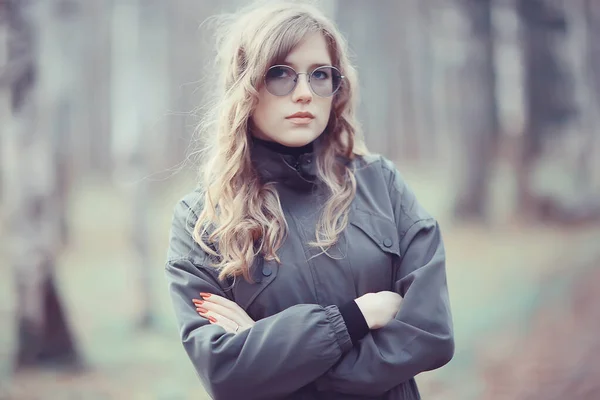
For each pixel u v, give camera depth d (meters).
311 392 2.07
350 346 2.00
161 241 12.90
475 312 8.47
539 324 7.60
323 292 2.08
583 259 10.00
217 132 2.21
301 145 2.13
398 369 2.00
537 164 13.98
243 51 2.15
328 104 2.14
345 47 2.22
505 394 6.03
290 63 2.09
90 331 9.07
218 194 2.13
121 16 10.02
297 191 2.19
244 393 1.97
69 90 12.76
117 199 18.48
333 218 2.12
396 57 22.59
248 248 2.08
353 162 2.28
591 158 13.97
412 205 2.24
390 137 25.59
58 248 12.62
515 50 14.38
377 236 2.14
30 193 7.64
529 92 14.26
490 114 14.38
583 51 14.26
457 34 14.84
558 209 13.11
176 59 15.30
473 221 13.75
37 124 7.71
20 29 7.57
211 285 2.13
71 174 19.92
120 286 10.94
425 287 2.07
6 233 9.91
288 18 2.10
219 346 1.99
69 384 7.20
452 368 6.82
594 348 6.55
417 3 17.34
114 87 9.88
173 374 7.46
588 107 14.22
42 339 7.60
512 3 14.36
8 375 7.41
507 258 10.82
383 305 2.04
